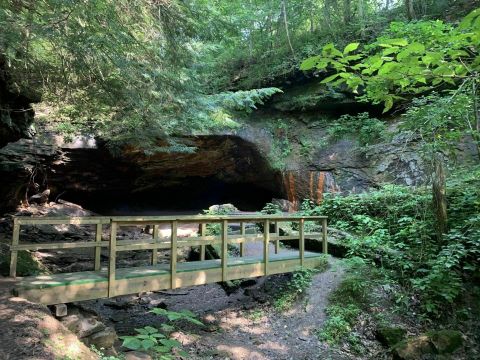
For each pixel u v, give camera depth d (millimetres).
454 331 5121
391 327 5336
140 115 7344
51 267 7918
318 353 5070
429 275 5906
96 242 5164
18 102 7617
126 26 5316
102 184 14336
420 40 2701
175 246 5254
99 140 12320
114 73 5656
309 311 6016
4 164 10461
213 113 10008
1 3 4363
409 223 7645
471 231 6352
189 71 7594
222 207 12242
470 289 5918
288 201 13070
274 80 15094
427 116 4766
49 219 4742
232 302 6977
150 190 16578
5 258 6180
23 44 4594
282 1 14492
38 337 3334
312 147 13914
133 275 4859
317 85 14328
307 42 14977
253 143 14336
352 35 13844
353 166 12648
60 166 12625
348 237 7902
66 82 5543
